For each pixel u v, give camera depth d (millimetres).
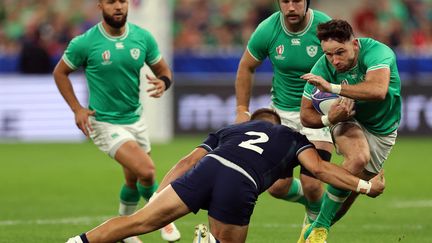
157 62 33312
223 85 70938
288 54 30781
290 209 40438
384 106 26953
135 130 32812
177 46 83438
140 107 33156
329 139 30781
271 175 24828
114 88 32250
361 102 26750
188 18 84875
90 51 32125
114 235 24141
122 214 33125
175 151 62688
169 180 25281
